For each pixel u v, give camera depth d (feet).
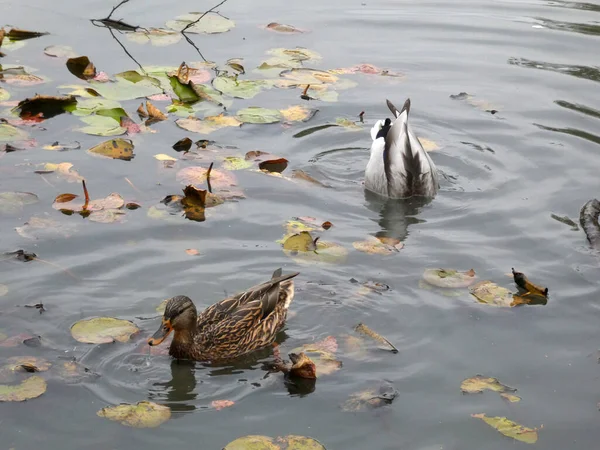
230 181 32.81
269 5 49.34
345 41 45.21
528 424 21.85
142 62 41.45
